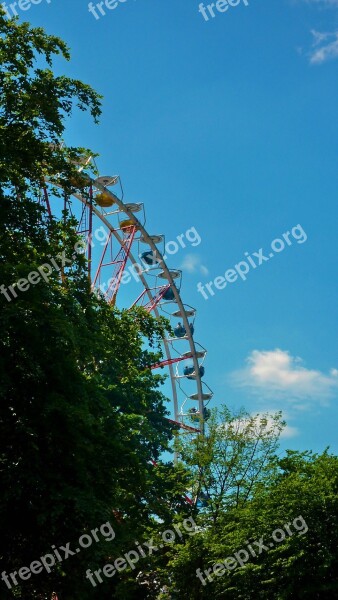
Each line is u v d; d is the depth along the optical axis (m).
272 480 43.62
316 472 40.22
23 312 25.67
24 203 30.06
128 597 41.25
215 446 45.75
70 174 32.94
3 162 29.42
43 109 31.42
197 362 73.69
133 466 28.27
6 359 25.41
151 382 55.41
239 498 44.59
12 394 25.48
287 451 43.50
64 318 26.47
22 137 30.52
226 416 46.69
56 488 24.72
